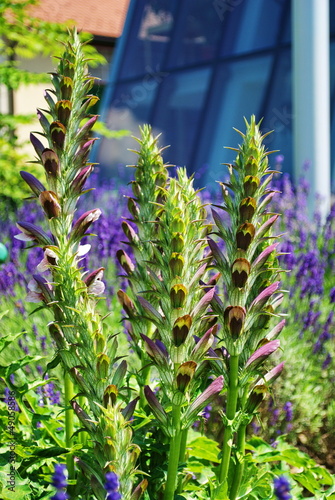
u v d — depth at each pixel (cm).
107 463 201
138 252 264
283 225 694
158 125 1091
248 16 1038
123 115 1170
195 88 1070
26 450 262
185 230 209
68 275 226
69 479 254
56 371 441
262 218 236
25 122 950
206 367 231
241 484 254
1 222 773
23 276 547
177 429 220
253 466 271
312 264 540
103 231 570
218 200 741
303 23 759
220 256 228
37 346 465
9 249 612
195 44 1103
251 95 975
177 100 1084
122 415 211
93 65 1045
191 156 1019
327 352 521
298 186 741
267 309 242
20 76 960
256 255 245
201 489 263
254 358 232
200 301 214
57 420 304
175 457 223
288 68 935
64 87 238
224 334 230
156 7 1205
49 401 379
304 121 765
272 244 239
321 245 654
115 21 2283
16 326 496
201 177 973
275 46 970
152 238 262
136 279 264
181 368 210
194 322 215
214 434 425
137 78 1175
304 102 764
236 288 224
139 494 208
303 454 331
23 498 239
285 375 467
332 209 678
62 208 243
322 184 765
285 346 471
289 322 506
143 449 252
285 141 905
